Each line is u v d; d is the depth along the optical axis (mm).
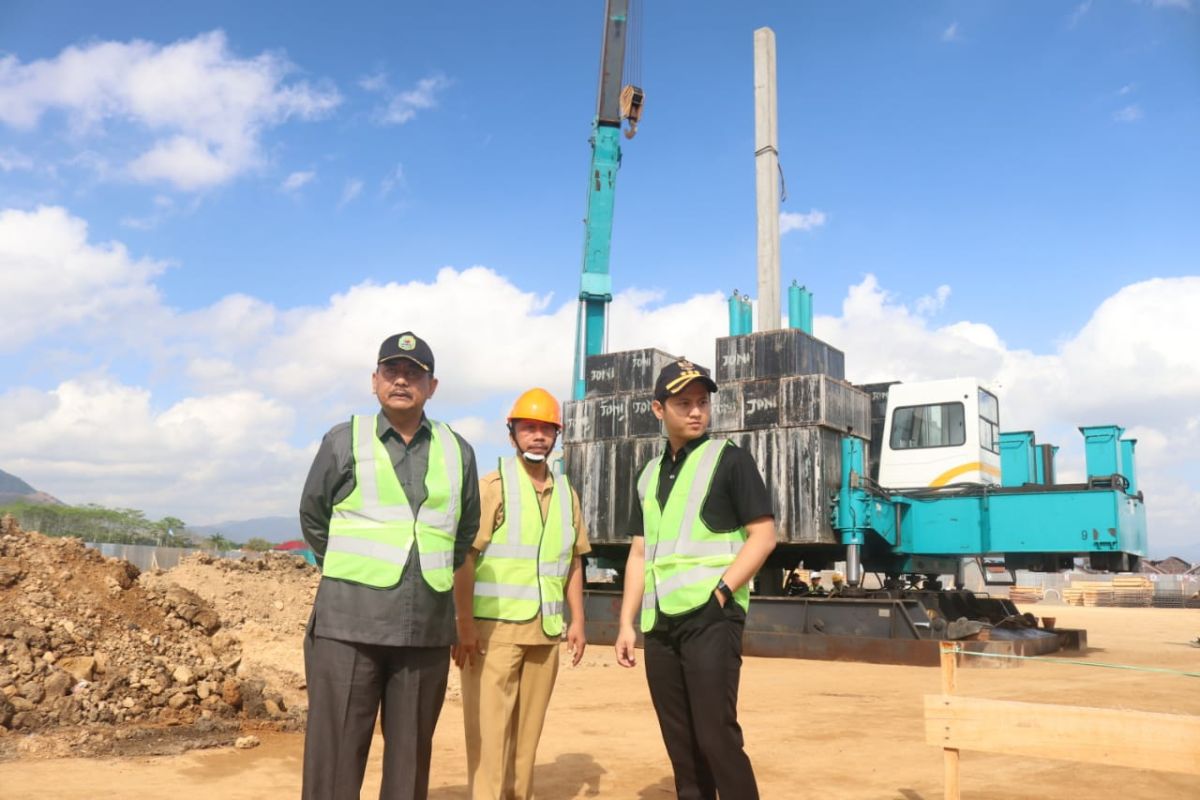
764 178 23062
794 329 18141
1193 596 50812
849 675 13383
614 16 25719
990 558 19250
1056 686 11781
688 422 4141
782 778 6430
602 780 6230
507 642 4652
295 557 17922
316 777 3553
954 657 4215
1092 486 15766
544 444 4879
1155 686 11766
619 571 21500
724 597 3852
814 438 17469
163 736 6906
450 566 3842
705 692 3834
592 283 24734
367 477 3748
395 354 3770
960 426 17453
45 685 6988
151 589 9047
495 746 4574
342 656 3609
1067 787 6125
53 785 5426
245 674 9945
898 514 17406
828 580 35062
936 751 7477
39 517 62156
